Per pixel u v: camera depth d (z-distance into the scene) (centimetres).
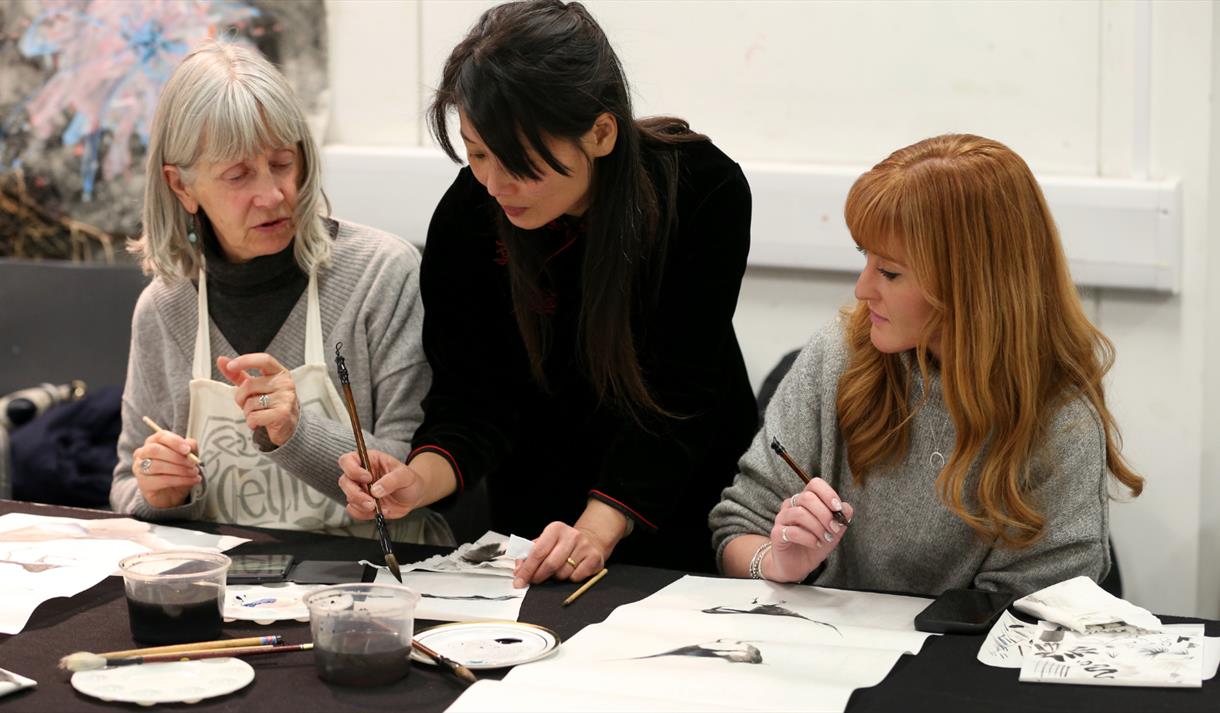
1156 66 248
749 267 284
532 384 187
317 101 306
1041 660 129
